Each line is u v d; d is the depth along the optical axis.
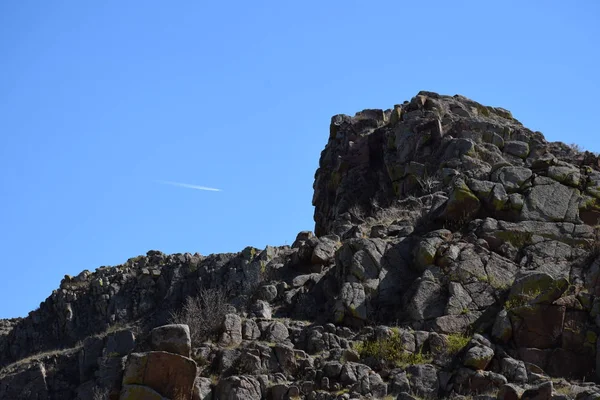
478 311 35.44
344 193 52.03
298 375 33.44
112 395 31.81
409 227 39.66
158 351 31.80
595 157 44.84
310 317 37.47
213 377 33.22
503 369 32.81
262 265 46.34
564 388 31.81
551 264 36.94
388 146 51.69
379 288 36.94
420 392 32.50
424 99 52.81
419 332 34.53
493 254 37.25
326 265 40.59
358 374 32.97
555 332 33.88
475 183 39.53
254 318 36.00
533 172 39.91
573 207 38.66
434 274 36.66
